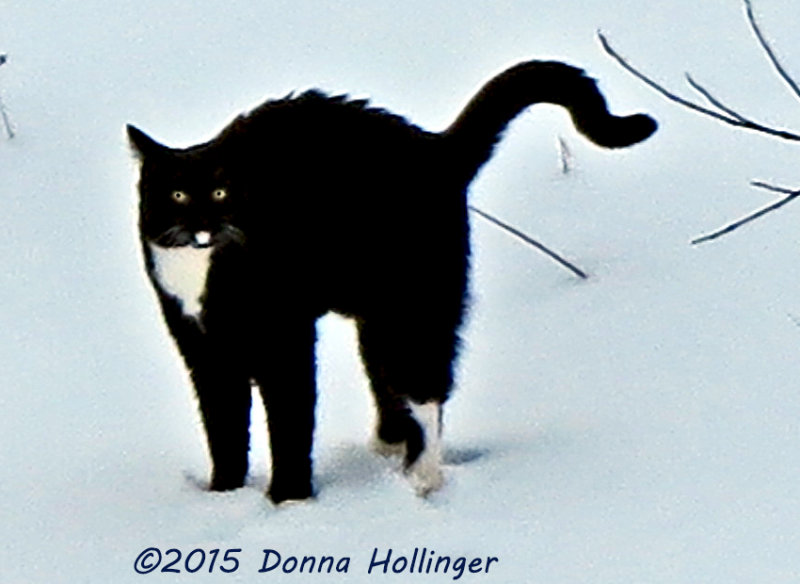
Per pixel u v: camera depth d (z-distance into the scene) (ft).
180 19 48.39
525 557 22.62
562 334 29.91
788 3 44.73
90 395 29.81
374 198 25.44
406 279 25.59
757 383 27.14
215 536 23.97
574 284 32.01
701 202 34.99
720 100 39.55
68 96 43.37
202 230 24.20
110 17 49.06
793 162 36.32
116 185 38.50
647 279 31.68
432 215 25.64
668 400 27.02
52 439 28.14
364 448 27.40
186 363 25.63
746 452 25.02
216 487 26.00
